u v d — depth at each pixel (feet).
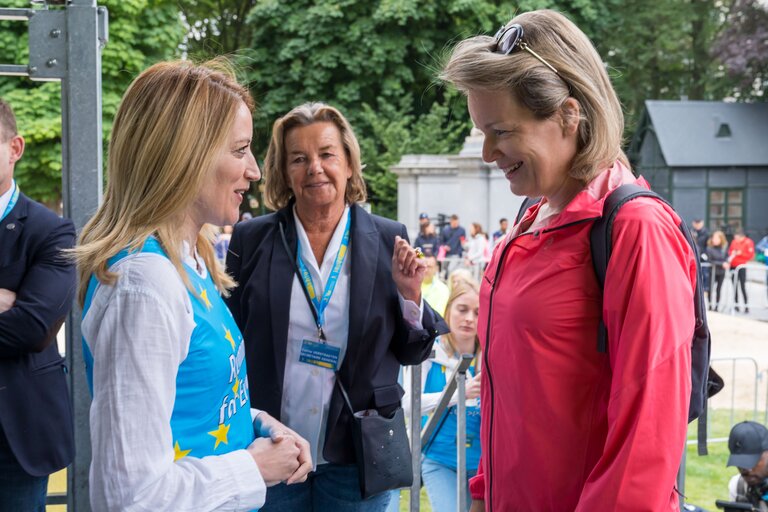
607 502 5.69
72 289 9.57
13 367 9.20
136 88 6.07
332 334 9.68
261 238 10.00
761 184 107.55
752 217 107.55
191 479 5.62
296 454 6.36
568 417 6.21
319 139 9.77
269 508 9.78
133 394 5.45
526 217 7.13
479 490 7.77
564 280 6.19
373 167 93.91
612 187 6.22
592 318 6.17
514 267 6.60
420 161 77.71
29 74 9.38
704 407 6.51
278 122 10.08
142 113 5.95
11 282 9.36
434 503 13.04
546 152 6.23
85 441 9.82
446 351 13.97
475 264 58.44
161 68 6.11
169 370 5.59
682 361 5.73
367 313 9.55
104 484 5.44
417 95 104.99
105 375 5.51
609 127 6.22
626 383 5.74
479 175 66.33
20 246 9.42
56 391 9.58
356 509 9.73
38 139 63.72
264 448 6.26
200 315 5.89
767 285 58.80
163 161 5.82
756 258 87.30
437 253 65.62
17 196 9.66
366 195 10.37
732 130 107.96
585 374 6.18
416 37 97.86
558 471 6.26
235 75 6.51
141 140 5.90
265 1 98.53
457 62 6.30
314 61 97.09
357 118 99.19
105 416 5.48
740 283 57.36
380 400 9.59
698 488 19.63
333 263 9.83
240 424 6.36
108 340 5.53
